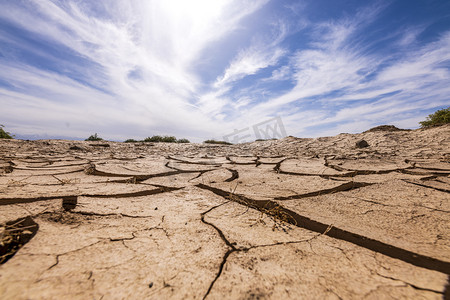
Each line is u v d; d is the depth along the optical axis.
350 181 2.31
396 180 2.33
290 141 9.88
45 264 0.80
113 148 8.44
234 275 0.80
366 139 7.93
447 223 1.23
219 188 2.10
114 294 0.68
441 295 0.70
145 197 1.84
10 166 3.33
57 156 5.11
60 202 1.53
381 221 1.26
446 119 9.53
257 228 1.24
